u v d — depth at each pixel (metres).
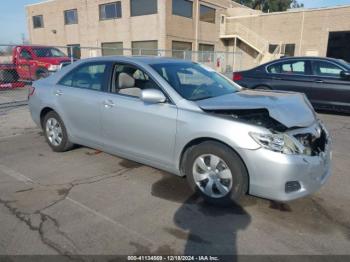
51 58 12.41
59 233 2.82
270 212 3.21
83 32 26.97
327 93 7.94
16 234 2.80
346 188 3.78
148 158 3.80
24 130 6.52
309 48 24.92
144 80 4.00
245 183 3.10
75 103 4.50
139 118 3.73
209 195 3.30
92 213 3.17
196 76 4.15
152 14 21.98
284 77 8.46
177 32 22.94
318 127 3.36
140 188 3.74
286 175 2.88
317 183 3.09
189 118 3.32
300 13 24.80
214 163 3.23
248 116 3.23
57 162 4.61
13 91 11.75
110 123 4.07
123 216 3.12
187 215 3.14
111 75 4.18
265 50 25.89
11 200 3.43
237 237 2.79
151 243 2.69
